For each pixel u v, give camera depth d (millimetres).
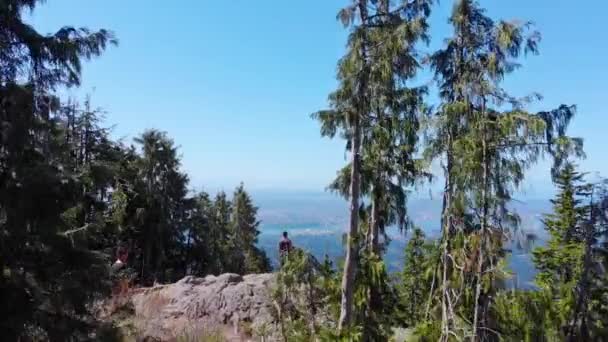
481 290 8445
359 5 12203
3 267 5887
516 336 8641
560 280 11828
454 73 9305
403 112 13328
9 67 6406
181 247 41406
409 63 12172
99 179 6809
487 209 8141
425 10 12242
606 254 10523
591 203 10688
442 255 9227
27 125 6086
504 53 8555
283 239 12305
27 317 5898
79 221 6902
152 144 40406
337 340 9055
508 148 7984
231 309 13484
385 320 9992
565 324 9812
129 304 11133
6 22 6188
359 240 11000
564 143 7586
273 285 10656
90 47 6734
